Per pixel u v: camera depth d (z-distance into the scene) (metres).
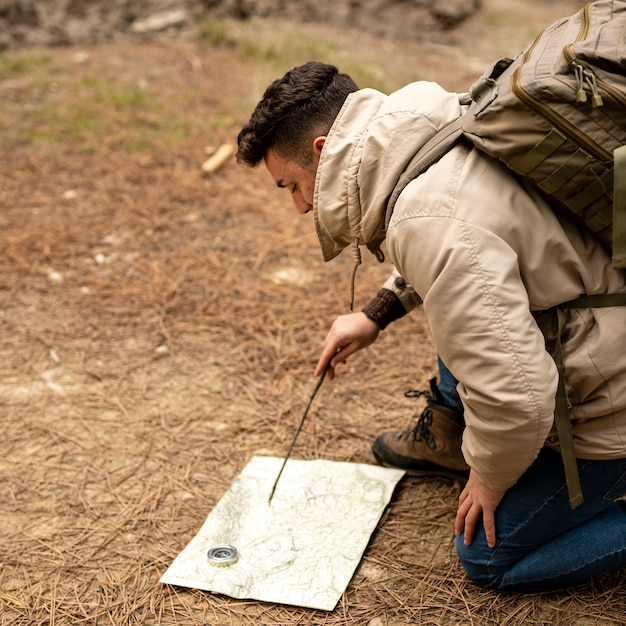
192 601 2.02
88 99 5.92
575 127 1.45
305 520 2.27
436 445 2.33
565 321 1.70
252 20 8.48
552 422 1.63
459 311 1.56
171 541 2.23
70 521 2.31
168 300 3.52
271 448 2.62
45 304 3.49
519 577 1.96
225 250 3.98
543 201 1.61
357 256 1.90
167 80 6.52
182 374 3.02
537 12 9.31
